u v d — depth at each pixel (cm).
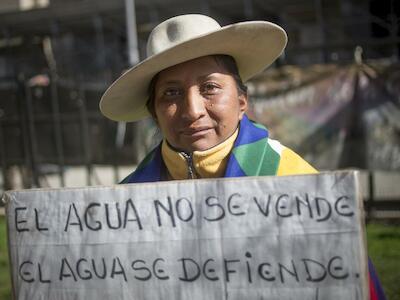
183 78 168
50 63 1240
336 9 1412
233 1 1359
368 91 634
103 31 1576
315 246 130
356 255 128
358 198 129
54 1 1761
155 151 197
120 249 141
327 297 129
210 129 169
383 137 631
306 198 131
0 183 856
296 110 661
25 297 145
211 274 135
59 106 794
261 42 178
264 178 134
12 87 811
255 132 177
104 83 843
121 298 140
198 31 172
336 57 779
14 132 819
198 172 173
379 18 1204
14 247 146
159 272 138
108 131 802
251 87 673
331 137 650
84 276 142
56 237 144
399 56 884
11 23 1545
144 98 203
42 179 829
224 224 135
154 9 1395
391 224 661
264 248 133
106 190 142
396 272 451
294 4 1416
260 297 133
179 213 138
